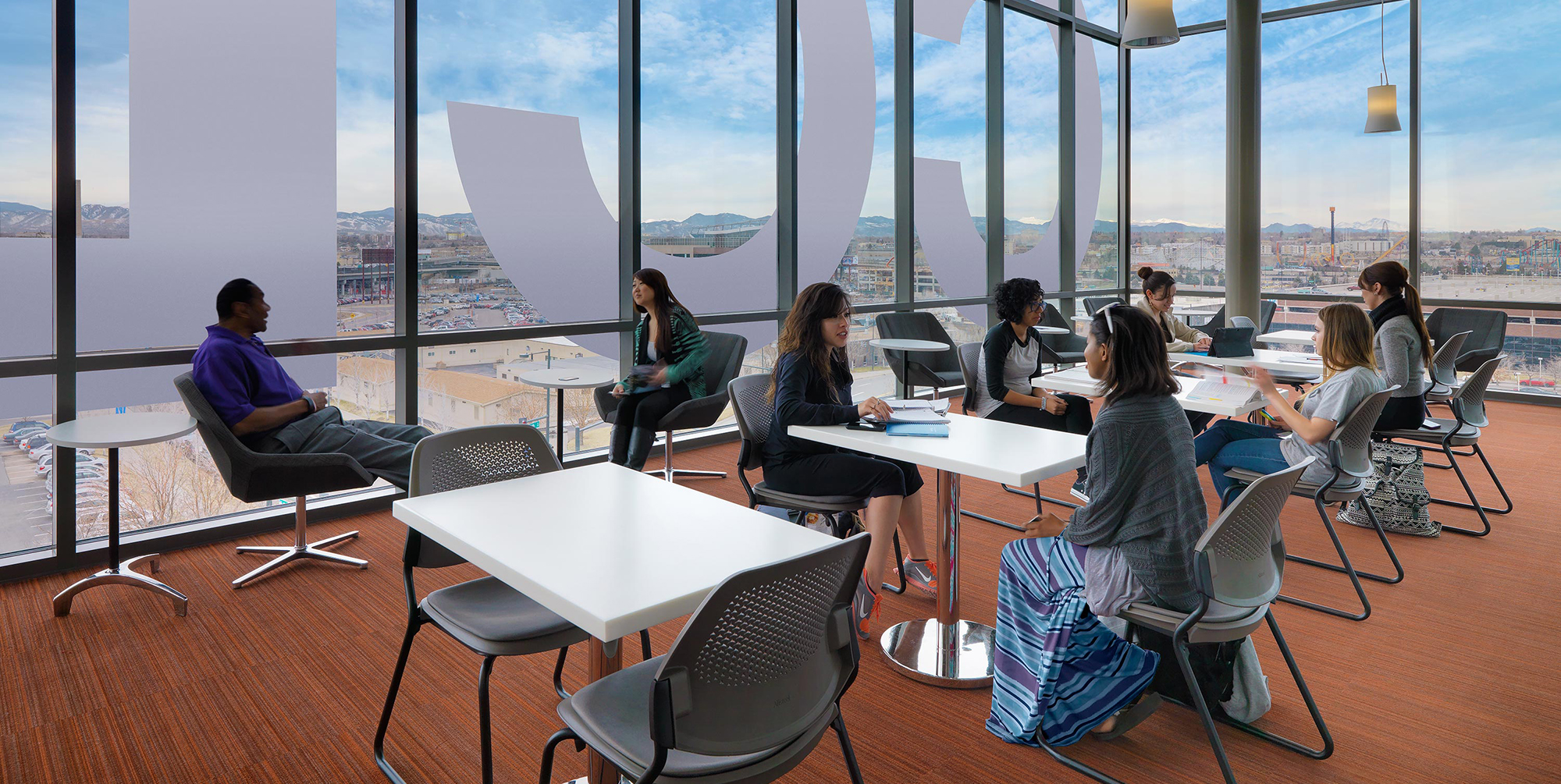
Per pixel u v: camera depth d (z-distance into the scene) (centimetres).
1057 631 229
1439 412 684
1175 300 872
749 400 329
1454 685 273
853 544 156
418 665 290
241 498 330
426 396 465
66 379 362
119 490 350
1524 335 713
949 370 632
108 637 309
